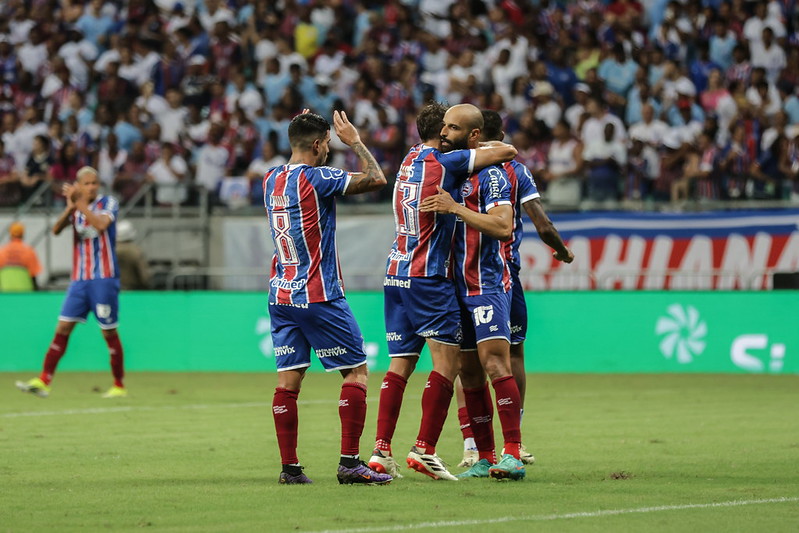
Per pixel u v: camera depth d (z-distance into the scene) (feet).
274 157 221.87
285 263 77.66
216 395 151.12
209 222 213.87
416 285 78.38
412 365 81.15
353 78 246.06
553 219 197.26
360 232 207.41
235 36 259.80
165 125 242.37
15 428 114.73
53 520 65.16
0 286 203.41
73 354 198.90
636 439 103.81
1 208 221.05
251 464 89.45
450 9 254.88
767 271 186.09
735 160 204.03
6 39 273.75
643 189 203.00
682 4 244.42
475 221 76.02
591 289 191.21
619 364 186.09
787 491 74.74
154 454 95.50
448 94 235.20
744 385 161.58
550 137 216.33
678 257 192.13
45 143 228.43
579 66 240.32
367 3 263.70
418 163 78.59
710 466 86.48
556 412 127.65
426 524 62.75
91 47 261.65
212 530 61.62
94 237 146.41
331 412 128.98
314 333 77.10
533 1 255.70
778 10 239.50
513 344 91.50
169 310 197.77
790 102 226.17
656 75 229.66
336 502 70.54
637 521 63.87
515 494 73.46
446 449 98.58
